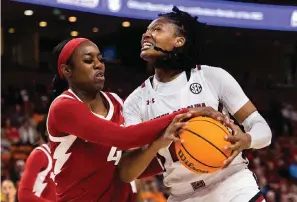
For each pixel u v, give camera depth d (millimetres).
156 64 3307
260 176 11070
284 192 10938
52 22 11297
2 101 13430
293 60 10508
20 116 12617
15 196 7465
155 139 2982
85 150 3098
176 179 3305
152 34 3287
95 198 3168
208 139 2875
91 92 3154
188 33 3311
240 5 10484
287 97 12266
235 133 2932
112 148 3115
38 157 4234
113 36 9711
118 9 8906
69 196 3168
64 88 3389
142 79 9750
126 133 2934
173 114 2969
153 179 9406
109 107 3217
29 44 13125
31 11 10594
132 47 9680
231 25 10398
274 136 13008
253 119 3201
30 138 11508
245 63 11289
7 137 11516
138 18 9180
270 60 11258
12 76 13727
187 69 3320
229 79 3264
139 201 3506
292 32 10812
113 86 9703
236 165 3281
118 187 3242
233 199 3199
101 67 3166
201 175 3227
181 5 9727
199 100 3238
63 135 3088
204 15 10055
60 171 3160
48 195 4223
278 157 12406
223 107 3328
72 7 8414
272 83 11594
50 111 3102
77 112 2986
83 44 3152
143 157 3055
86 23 10195
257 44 11242
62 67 3180
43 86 13281
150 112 3291
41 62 13367
